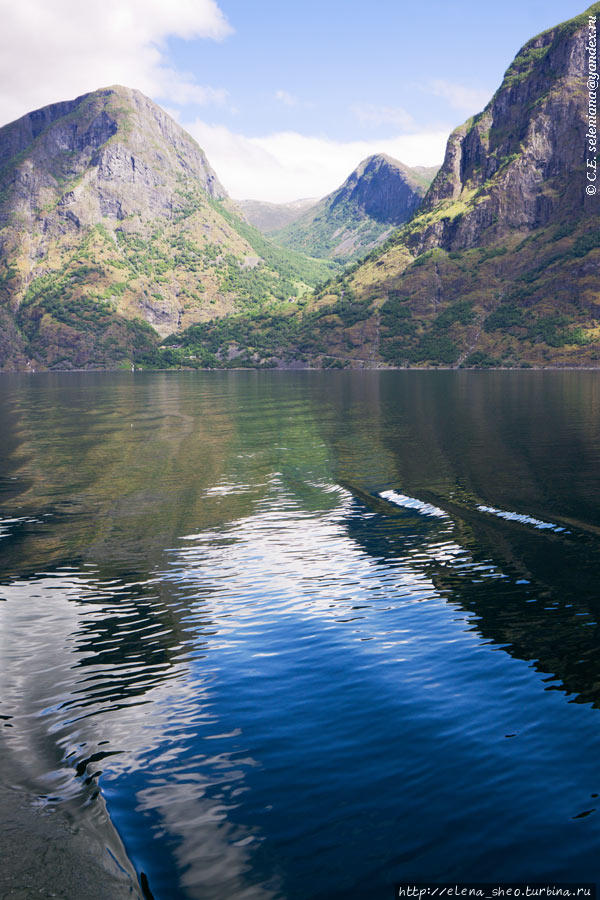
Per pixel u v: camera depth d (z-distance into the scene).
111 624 18.73
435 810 10.40
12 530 29.81
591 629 17.53
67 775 11.43
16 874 9.06
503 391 127.62
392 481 39.47
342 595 20.73
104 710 13.79
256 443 57.38
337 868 9.17
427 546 25.98
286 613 19.30
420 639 17.22
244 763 11.73
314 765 11.65
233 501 35.06
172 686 14.87
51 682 15.15
